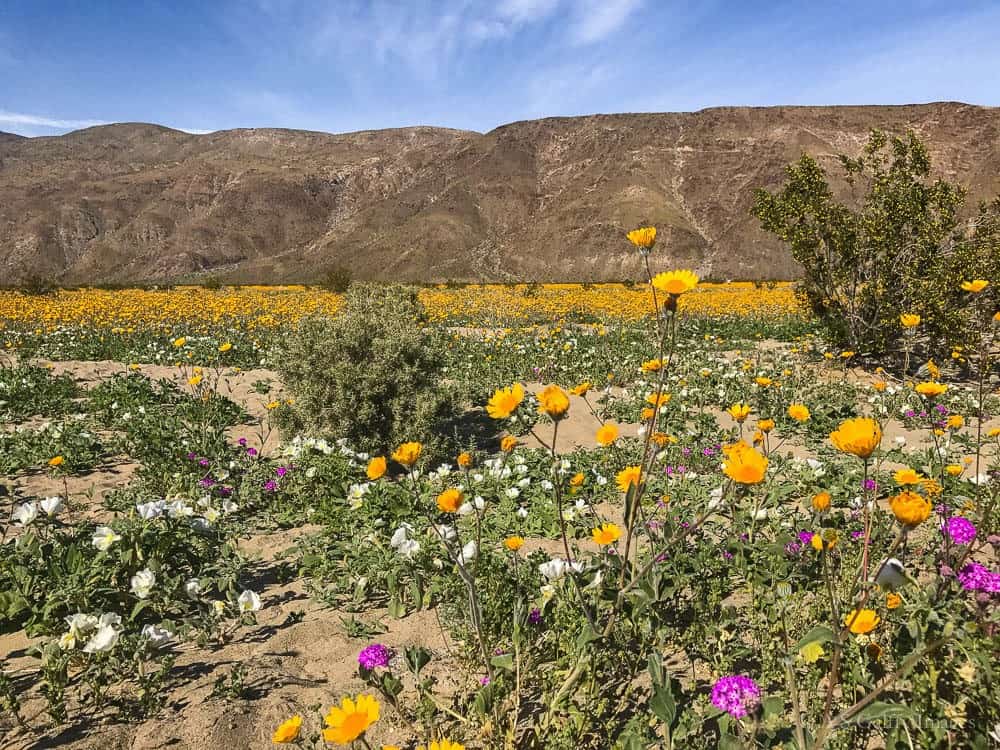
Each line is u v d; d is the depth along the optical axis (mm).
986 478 4281
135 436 5988
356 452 5629
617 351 11242
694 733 1925
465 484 4816
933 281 8664
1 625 2719
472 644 2500
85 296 27391
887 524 3414
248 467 5336
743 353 11805
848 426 1479
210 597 3219
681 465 5461
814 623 2418
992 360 8289
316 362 5949
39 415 7133
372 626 2947
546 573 2594
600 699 2094
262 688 2393
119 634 2422
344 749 1996
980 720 1743
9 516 4199
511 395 1811
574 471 5254
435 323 16375
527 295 26781
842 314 10039
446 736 2012
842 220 9586
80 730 2084
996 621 1819
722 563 3146
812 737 1550
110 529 3004
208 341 11719
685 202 181375
